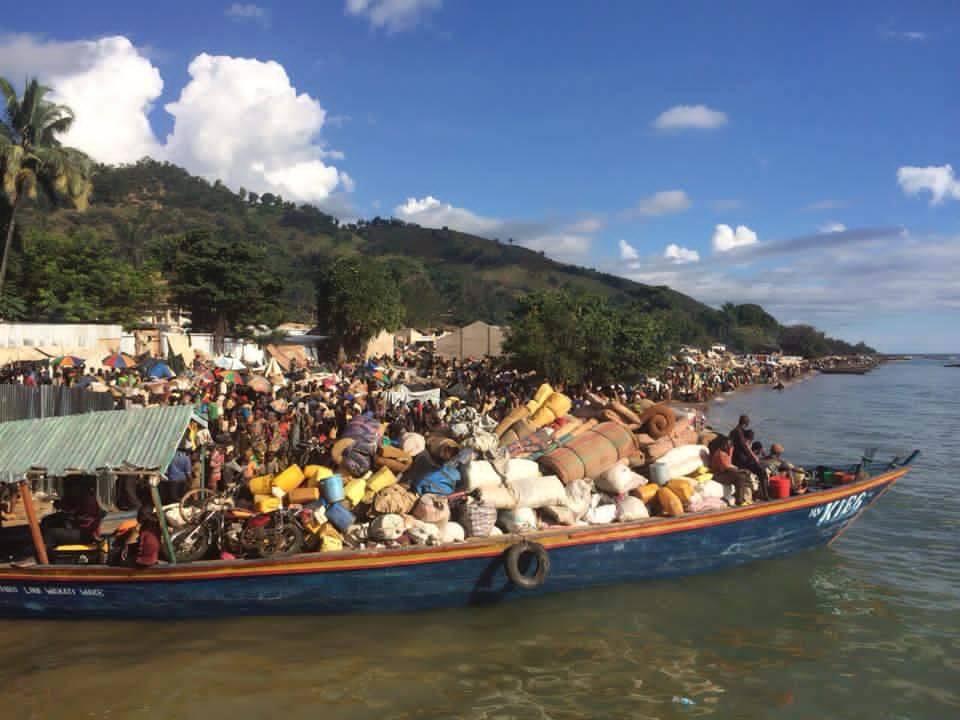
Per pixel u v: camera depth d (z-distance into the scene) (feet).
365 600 30.04
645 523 34.47
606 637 30.01
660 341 154.20
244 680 25.32
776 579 37.83
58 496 43.39
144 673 25.55
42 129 120.67
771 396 202.08
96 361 108.88
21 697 23.77
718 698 25.36
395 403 81.35
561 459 35.76
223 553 30.04
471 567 31.01
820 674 27.35
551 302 152.25
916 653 29.37
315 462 46.39
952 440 99.30
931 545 44.86
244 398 66.03
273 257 449.06
